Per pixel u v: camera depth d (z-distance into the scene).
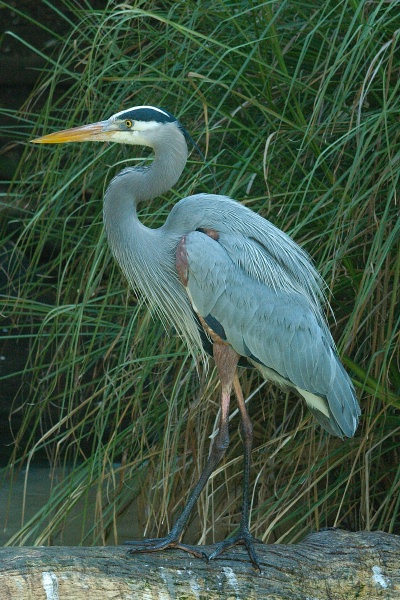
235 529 9.45
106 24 10.57
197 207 7.84
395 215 8.54
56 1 23.11
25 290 11.19
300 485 9.57
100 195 10.27
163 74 8.55
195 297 7.64
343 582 7.02
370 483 9.52
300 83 8.56
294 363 7.77
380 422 9.21
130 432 9.62
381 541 7.37
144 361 8.96
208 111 9.41
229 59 9.16
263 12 8.59
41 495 12.94
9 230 17.69
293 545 7.27
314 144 8.48
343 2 8.79
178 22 9.24
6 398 16.72
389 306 8.91
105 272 10.59
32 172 11.37
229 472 9.96
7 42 23.34
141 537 9.72
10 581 6.13
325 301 8.64
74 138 7.71
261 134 8.85
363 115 8.77
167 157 7.71
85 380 14.02
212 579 6.72
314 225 9.05
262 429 9.93
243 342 7.70
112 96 9.44
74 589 6.27
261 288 7.67
